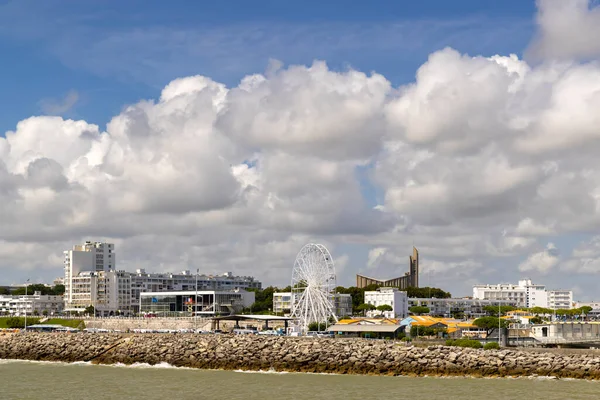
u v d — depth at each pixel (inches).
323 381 6176.2
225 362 7288.4
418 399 5137.8
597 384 5885.8
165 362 7677.2
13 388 5871.1
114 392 5595.5
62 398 5339.6
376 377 6491.1
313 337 7573.8
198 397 5319.9
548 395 5290.4
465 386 5787.4
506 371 6437.0
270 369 7091.5
